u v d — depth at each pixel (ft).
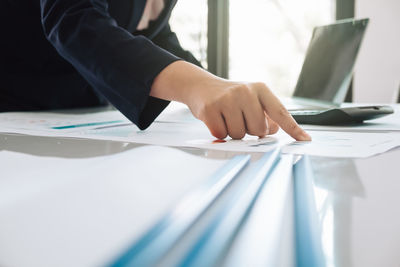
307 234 0.34
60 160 0.79
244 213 0.37
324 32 3.23
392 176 0.72
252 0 9.95
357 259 0.35
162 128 1.74
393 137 1.34
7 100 3.05
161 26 3.23
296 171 0.68
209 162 0.73
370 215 0.47
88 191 0.47
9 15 2.72
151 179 0.55
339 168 0.80
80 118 2.24
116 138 1.34
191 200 0.43
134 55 1.58
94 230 0.35
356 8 8.16
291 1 9.92
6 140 1.27
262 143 1.21
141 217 0.39
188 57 3.51
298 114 1.90
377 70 8.26
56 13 1.81
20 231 0.35
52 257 0.30
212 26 8.95
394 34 8.03
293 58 10.39
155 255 0.26
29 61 2.98
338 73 2.70
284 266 0.28
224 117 1.29
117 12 2.78
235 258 0.27
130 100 1.57
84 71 1.72
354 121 1.82
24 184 0.53
